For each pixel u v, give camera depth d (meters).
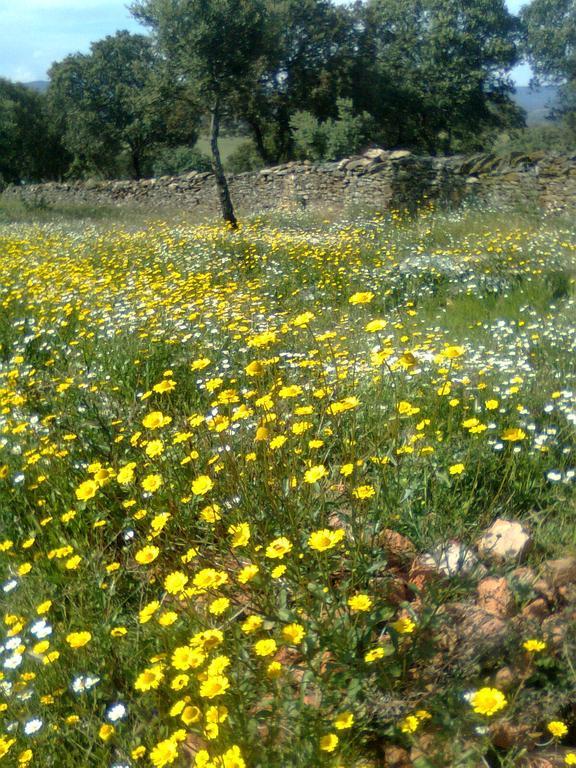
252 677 2.42
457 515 3.29
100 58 44.12
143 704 2.56
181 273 9.84
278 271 9.73
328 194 19.25
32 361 6.28
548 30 55.41
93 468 3.35
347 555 2.91
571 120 57.94
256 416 4.08
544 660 2.48
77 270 9.81
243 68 18.03
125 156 52.44
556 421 4.41
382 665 2.39
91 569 3.22
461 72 39.91
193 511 3.29
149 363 5.47
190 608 2.61
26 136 50.94
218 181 18.67
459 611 2.63
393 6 41.03
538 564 3.11
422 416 4.23
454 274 9.31
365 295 3.33
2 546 3.23
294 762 2.15
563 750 2.29
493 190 15.96
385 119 39.50
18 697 2.58
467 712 2.28
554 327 6.50
